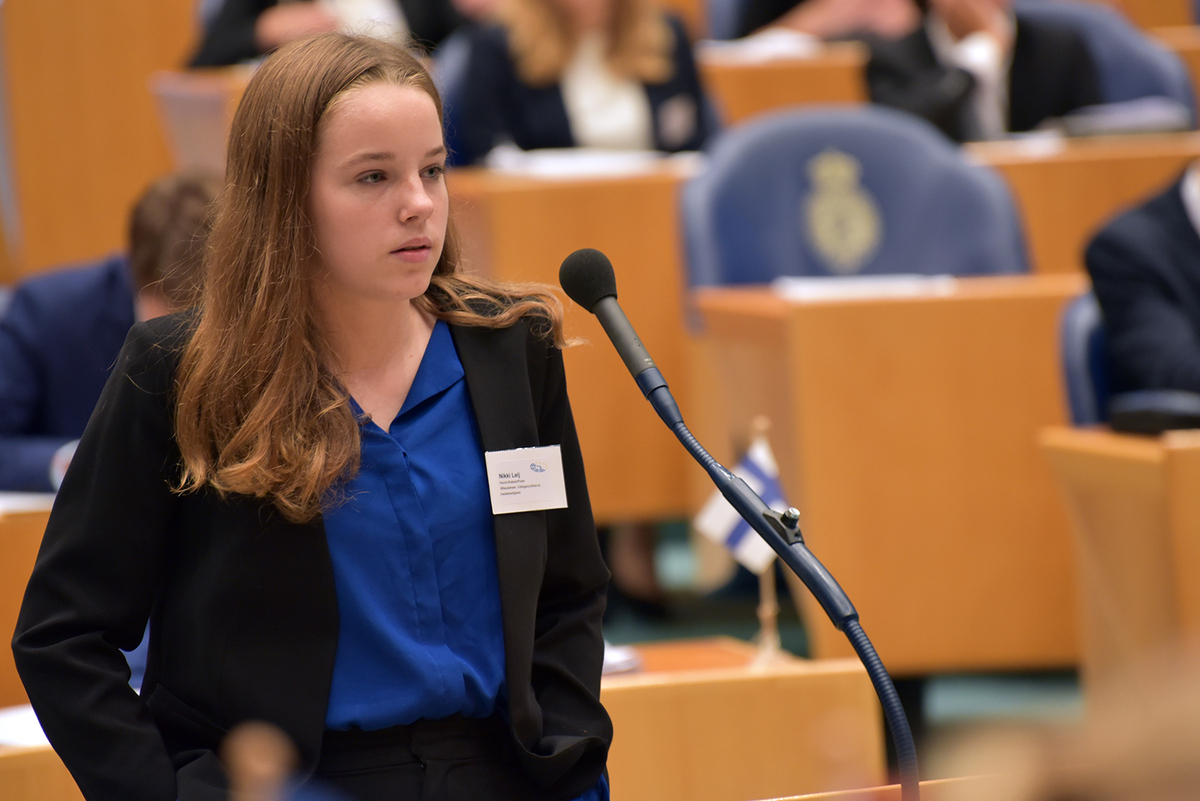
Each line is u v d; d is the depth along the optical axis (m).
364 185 4.95
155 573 5.04
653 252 14.38
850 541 11.58
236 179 5.10
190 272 6.18
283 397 4.92
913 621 11.61
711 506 8.61
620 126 16.98
